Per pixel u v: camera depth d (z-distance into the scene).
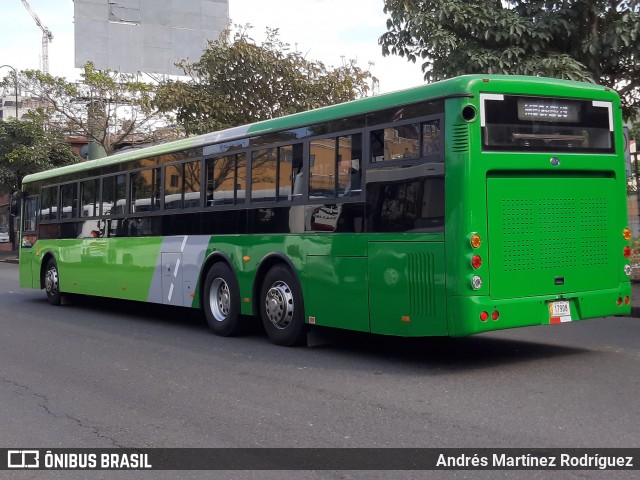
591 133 8.64
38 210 17.03
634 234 18.83
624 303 8.91
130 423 6.66
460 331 7.78
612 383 7.59
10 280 24.23
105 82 30.95
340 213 9.12
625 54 13.38
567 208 8.49
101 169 14.41
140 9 31.91
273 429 6.33
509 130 8.05
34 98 34.62
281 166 10.11
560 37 13.98
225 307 11.32
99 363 9.49
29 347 10.84
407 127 8.36
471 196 7.79
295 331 9.98
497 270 7.96
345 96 24.41
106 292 14.24
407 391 7.48
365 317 8.80
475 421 6.35
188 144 11.98
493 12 13.60
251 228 10.61
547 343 10.12
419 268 8.16
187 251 11.96
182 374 8.69
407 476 5.12
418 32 13.91
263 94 24.02
